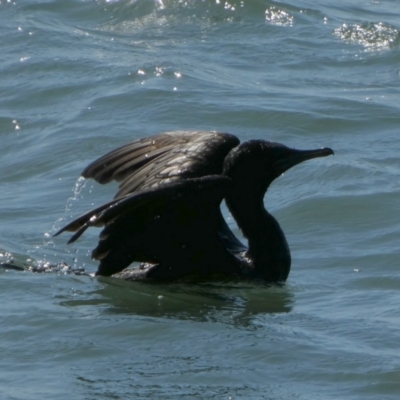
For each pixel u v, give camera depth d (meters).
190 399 8.90
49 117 19.23
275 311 11.37
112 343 10.14
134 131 18.25
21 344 10.07
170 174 12.16
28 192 16.12
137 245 12.02
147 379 9.30
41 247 13.64
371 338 10.39
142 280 12.27
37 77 21.08
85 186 16.12
